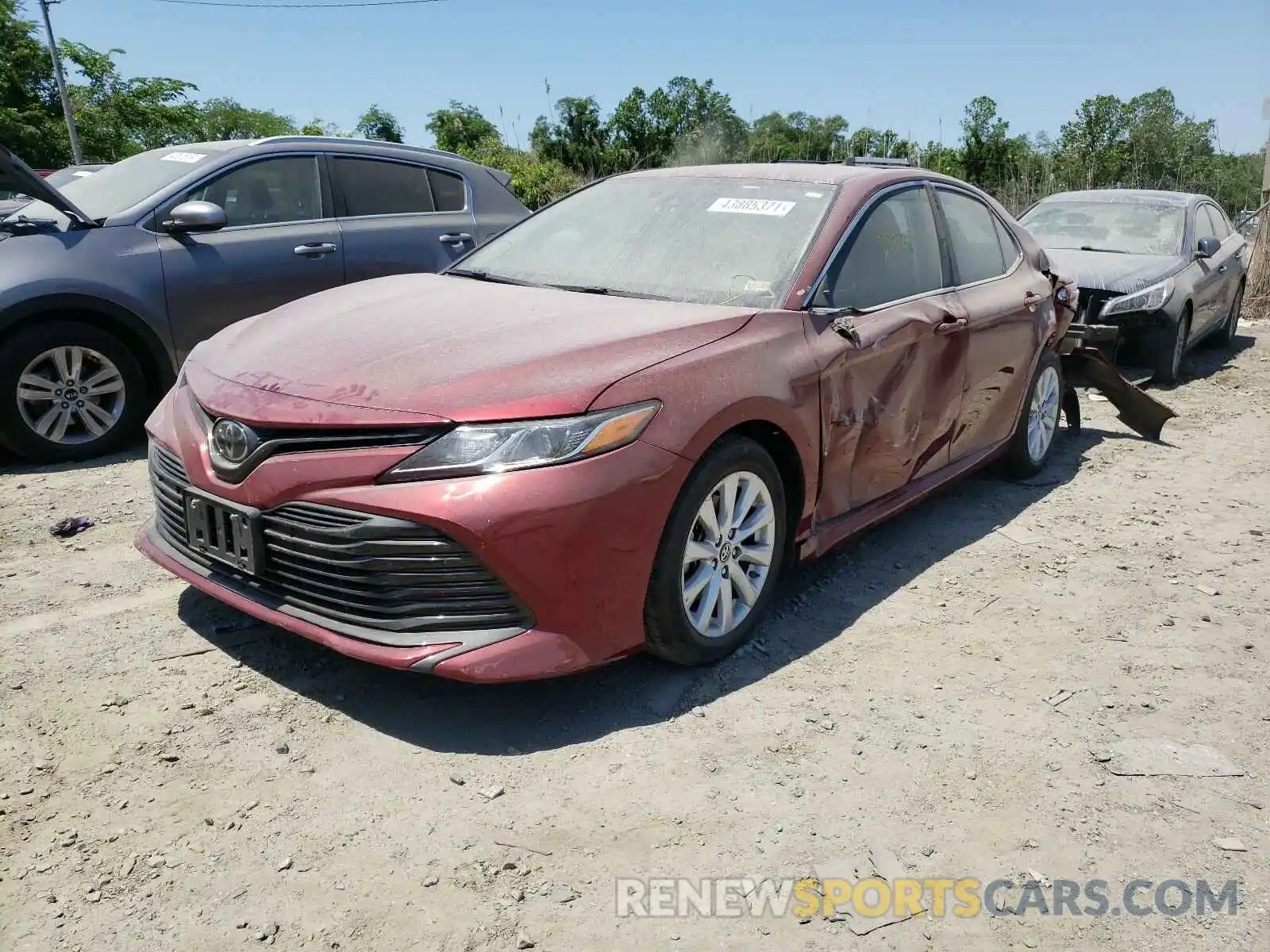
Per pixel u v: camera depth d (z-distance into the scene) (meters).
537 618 2.88
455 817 2.64
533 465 2.80
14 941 2.17
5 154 4.91
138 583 3.97
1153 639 3.81
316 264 6.20
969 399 4.69
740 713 3.18
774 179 4.31
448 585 2.82
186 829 2.56
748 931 2.29
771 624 3.81
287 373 3.15
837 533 3.88
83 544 4.34
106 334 5.50
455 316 3.51
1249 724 3.23
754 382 3.32
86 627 3.59
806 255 3.83
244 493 2.99
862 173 4.36
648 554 3.02
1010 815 2.73
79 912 2.27
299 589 3.00
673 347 3.24
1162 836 2.66
